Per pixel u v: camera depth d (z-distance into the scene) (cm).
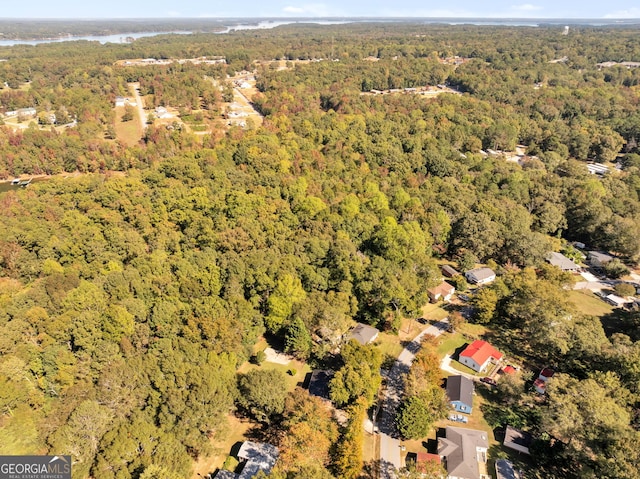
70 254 10281
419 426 6519
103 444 5378
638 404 6644
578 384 6544
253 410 6744
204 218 11719
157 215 12075
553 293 8762
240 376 7100
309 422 6200
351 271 9712
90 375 6656
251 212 12206
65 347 6856
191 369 6494
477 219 11975
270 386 6750
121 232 10869
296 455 5688
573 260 12238
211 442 6594
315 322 8488
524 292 9025
